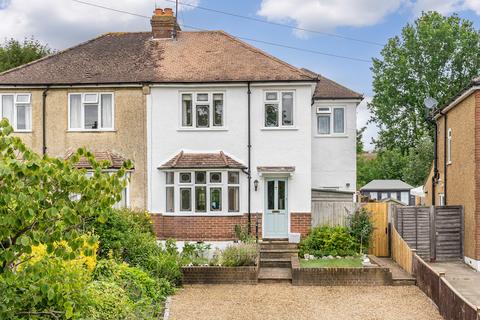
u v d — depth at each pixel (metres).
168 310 13.71
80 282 8.11
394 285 17.22
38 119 22.84
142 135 22.56
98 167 6.35
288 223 22.14
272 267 19.78
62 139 22.75
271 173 21.97
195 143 22.48
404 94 42.19
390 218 21.98
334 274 17.34
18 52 39.94
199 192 22.20
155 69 23.33
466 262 21.12
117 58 24.41
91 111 22.86
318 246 21.05
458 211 21.77
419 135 42.59
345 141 26.69
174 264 16.80
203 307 14.21
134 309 11.28
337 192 25.39
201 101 22.59
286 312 13.80
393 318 13.20
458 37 41.09
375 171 70.62
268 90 22.38
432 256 21.61
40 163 5.73
